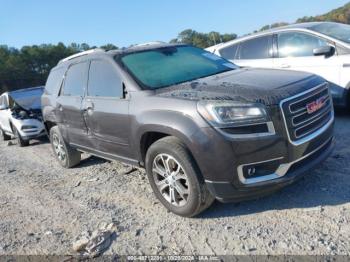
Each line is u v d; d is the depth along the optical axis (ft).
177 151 12.69
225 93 12.32
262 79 13.30
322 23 24.57
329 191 13.60
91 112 16.83
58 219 15.14
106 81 16.25
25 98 37.22
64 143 21.43
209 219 13.20
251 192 11.96
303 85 12.62
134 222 13.83
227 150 11.62
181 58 17.07
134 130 14.25
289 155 11.84
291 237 11.28
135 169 19.83
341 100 22.40
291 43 24.47
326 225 11.59
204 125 11.85
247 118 11.51
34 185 20.25
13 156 30.27
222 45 28.48
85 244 12.55
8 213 16.63
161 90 14.29
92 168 21.39
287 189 14.30
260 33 26.27
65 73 20.20
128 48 17.40
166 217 13.85
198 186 12.51
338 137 19.35
